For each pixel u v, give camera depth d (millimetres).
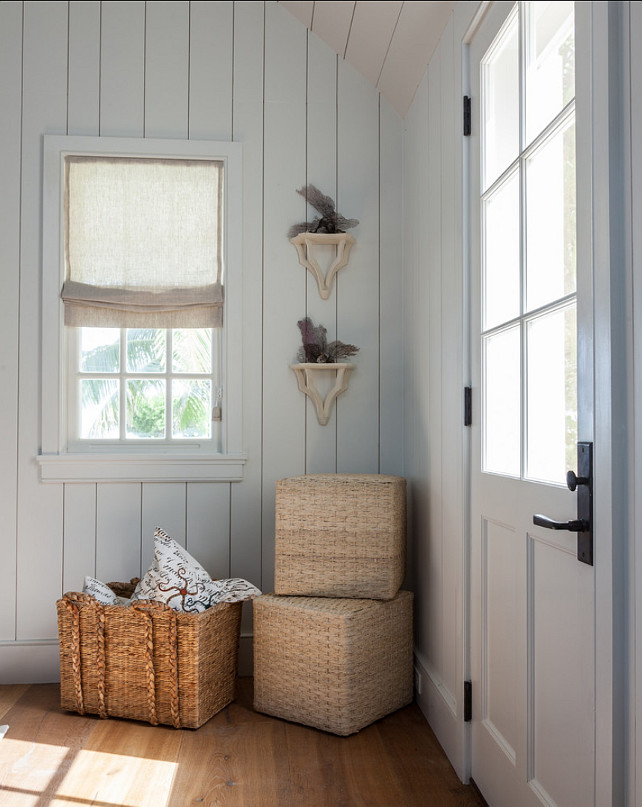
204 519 3154
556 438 1624
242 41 3209
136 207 3158
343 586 2711
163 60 3176
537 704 1701
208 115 3188
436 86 2623
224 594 2734
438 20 2488
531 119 1762
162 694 2572
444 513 2496
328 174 3227
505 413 1978
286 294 3201
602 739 1303
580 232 1406
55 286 3098
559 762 1560
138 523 3123
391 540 2674
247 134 3203
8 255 3090
